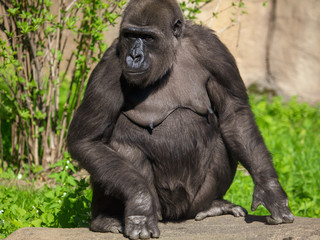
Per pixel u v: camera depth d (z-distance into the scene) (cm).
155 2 1880
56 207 2247
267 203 1850
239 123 1969
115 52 1927
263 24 4891
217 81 1966
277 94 4866
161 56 1872
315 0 4744
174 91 1919
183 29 1953
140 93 1911
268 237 1708
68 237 1795
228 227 1878
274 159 3356
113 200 1959
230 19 3584
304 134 4091
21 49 2888
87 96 1911
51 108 3036
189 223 1986
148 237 1730
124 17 1889
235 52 3766
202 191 1997
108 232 1859
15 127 3086
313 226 1756
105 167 1823
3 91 2934
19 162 3091
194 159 1933
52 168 3009
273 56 4875
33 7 2762
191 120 1917
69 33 3669
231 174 2044
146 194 1772
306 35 4778
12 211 2238
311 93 4806
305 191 2986
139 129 1909
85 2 2658
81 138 1900
